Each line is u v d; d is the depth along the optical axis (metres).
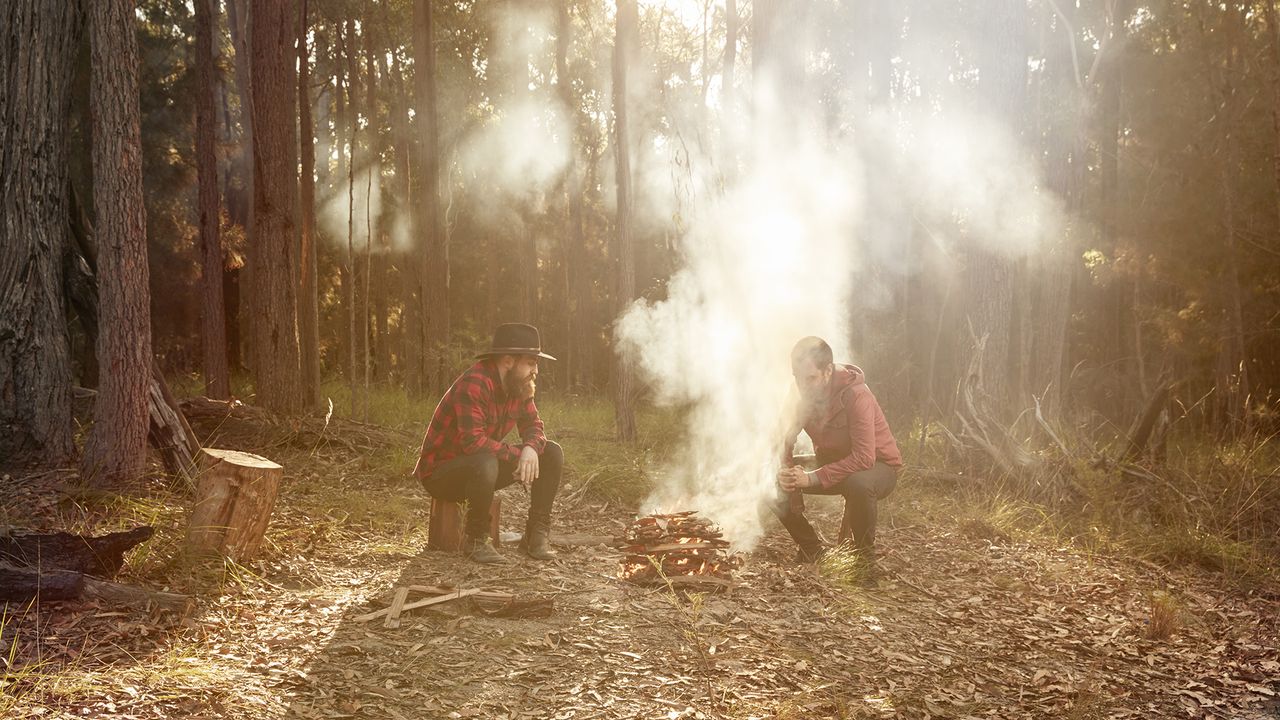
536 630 3.96
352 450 8.27
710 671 3.67
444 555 5.10
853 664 3.93
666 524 4.95
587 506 6.86
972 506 7.04
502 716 3.18
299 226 13.57
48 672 3.21
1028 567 5.78
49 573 3.85
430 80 13.72
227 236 15.50
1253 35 14.75
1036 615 4.89
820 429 5.30
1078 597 5.27
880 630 4.37
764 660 3.83
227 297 22.62
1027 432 8.88
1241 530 6.74
